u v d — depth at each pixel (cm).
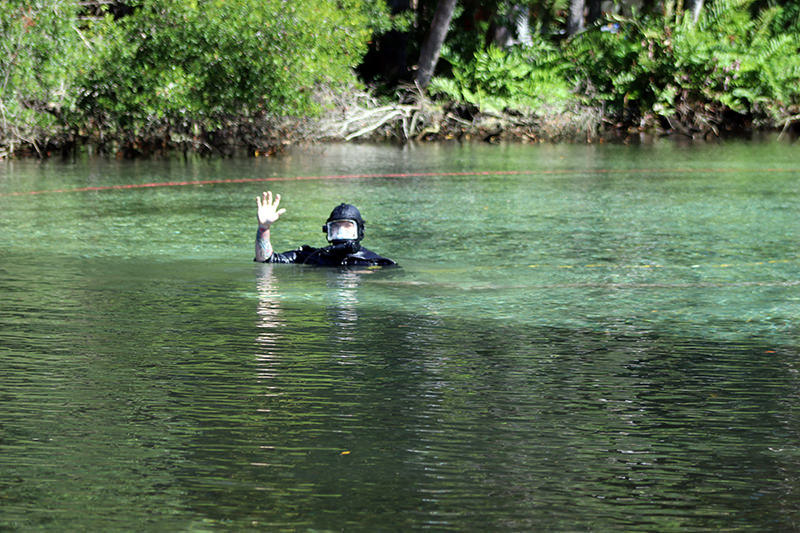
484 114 7488
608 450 1067
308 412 1190
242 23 5759
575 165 5316
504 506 916
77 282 2058
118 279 2098
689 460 1038
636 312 1816
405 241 2709
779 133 7838
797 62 7950
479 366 1423
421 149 6438
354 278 2147
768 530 873
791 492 955
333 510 903
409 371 1390
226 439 1090
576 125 7538
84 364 1402
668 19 8219
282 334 1609
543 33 8888
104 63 5684
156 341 1548
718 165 5319
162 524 872
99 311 1772
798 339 1609
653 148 6594
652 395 1282
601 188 4172
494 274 2216
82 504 914
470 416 1184
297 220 3159
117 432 1108
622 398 1268
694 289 2053
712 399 1267
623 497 939
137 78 5681
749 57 7950
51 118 5528
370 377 1354
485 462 1027
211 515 891
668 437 1112
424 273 2219
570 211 3400
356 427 1136
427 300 1911
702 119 7850
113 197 3756
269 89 5819
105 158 5553
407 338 1595
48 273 2162
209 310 1794
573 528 873
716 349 1542
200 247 2566
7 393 1255
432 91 7662
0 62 5397
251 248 2559
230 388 1291
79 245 2570
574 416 1189
